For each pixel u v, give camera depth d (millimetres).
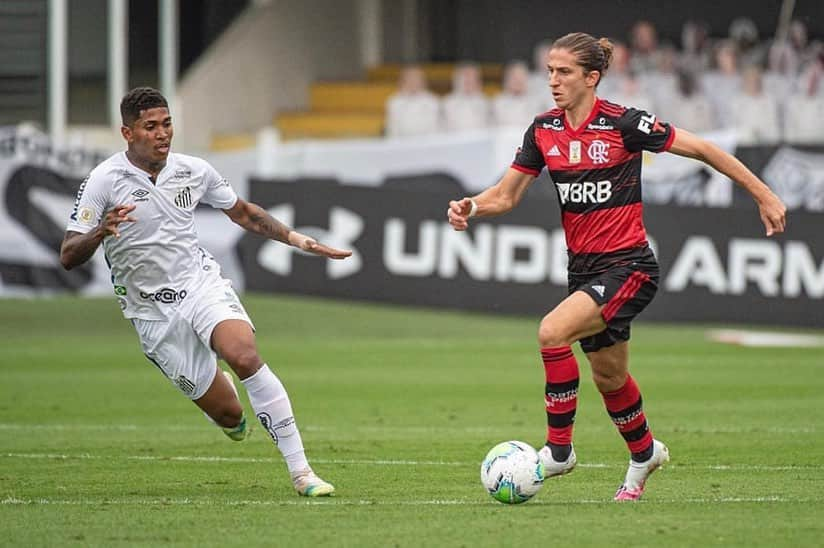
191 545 20328
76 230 25219
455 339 59000
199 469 29250
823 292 63812
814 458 30812
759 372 48625
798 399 42000
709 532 21078
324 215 66875
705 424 36719
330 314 67312
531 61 101875
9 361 51250
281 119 94312
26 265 70562
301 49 97562
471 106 88562
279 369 49438
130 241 25734
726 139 68812
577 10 100688
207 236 70062
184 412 39281
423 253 66500
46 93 86938
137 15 88938
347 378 47125
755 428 35906
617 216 24141
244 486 26891
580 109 24188
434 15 103062
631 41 99500
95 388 44312
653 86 89250
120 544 20453
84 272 71875
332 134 92688
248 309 68625
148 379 46531
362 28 101938
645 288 24172
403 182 71938
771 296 64188
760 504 23906
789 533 20984
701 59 94938
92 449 32281
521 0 101562
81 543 20562
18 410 39531
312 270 67062
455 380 46656
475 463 30141
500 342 58031
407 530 21328
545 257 65562
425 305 66562
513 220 65812
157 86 89812
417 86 89562
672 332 62062
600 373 24562
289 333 60750
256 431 35531
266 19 95375
